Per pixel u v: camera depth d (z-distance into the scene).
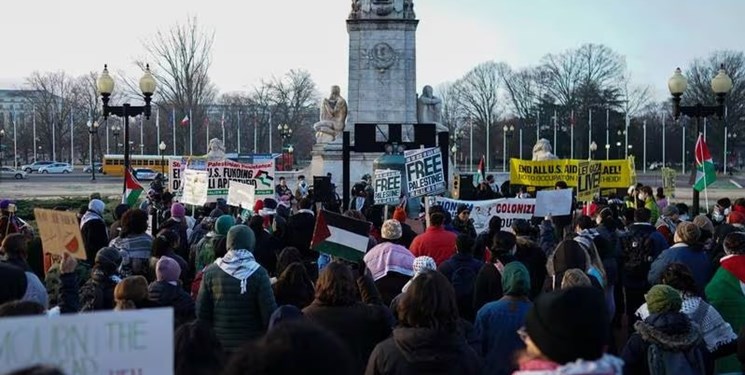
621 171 24.86
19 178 98.94
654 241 14.27
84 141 153.25
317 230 11.34
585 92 130.25
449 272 11.09
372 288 8.81
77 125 154.75
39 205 42.16
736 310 9.95
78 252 10.12
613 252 13.72
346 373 3.32
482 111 144.12
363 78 53.56
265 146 149.62
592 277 10.14
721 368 10.07
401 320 6.43
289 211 20.86
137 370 4.05
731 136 124.44
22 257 9.53
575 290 4.23
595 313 4.12
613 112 129.25
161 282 8.96
